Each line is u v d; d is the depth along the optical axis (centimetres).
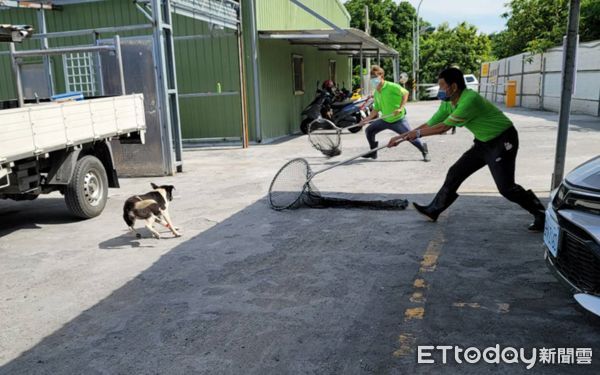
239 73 1355
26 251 587
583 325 362
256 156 1226
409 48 4491
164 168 1023
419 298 413
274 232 607
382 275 462
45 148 618
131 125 811
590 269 329
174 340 365
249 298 428
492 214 632
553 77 2231
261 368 325
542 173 871
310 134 1148
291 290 439
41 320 409
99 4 1404
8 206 830
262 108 1495
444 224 601
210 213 712
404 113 1026
